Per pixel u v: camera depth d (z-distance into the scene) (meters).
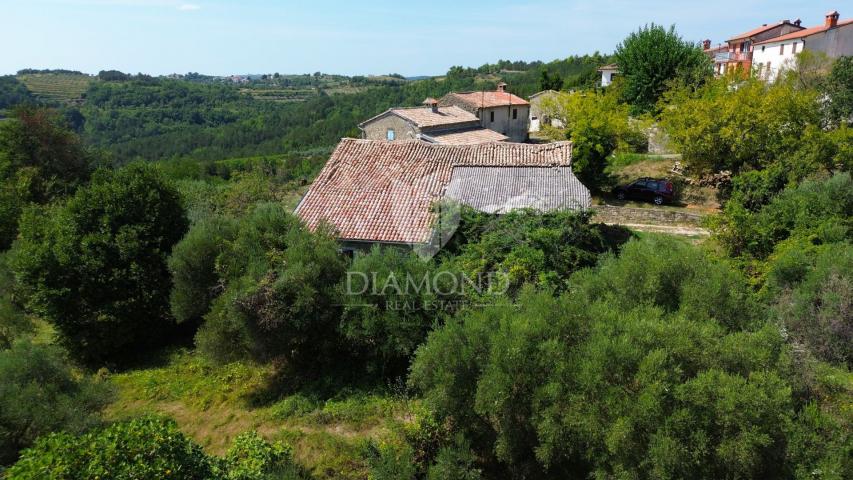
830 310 10.51
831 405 7.53
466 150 19.00
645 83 36.78
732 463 6.48
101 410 10.46
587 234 14.91
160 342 15.59
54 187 25.20
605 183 26.11
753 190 18.91
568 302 8.22
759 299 11.57
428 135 30.30
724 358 7.13
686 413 6.54
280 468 8.70
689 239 18.84
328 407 11.12
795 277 12.09
